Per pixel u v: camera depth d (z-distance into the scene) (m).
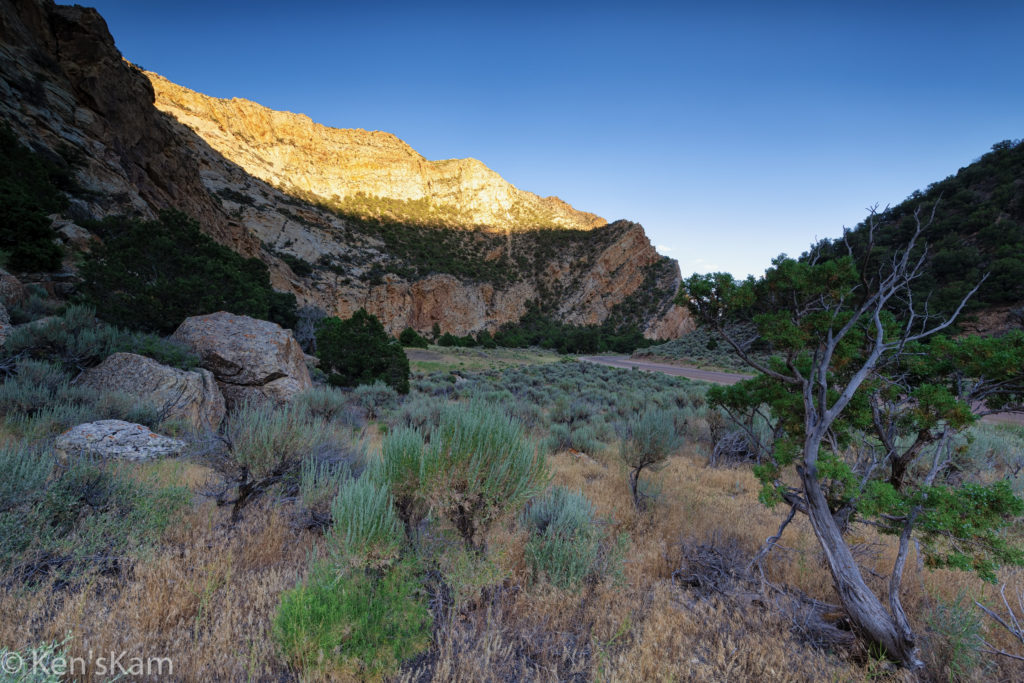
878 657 2.97
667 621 3.19
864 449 4.51
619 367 42.56
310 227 100.19
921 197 56.53
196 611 2.87
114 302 12.68
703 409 12.68
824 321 3.49
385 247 117.38
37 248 15.49
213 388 10.27
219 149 123.50
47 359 8.85
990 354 3.48
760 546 4.78
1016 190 45.19
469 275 122.62
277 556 3.75
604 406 16.22
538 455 3.78
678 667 2.69
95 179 31.25
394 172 184.62
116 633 2.44
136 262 15.35
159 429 7.82
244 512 4.48
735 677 2.69
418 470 3.51
